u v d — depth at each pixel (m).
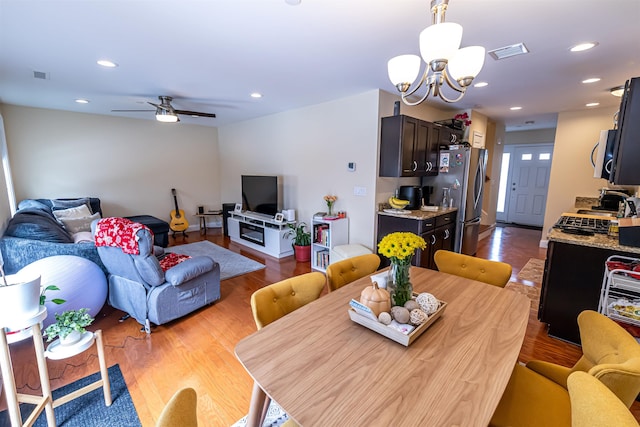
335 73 2.91
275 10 1.74
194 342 2.38
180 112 3.89
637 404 1.75
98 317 2.79
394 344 1.14
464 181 4.16
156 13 1.78
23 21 1.87
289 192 4.98
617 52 2.34
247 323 2.67
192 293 2.73
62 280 2.30
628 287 1.87
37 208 3.66
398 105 3.49
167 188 6.12
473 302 1.50
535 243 5.63
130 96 3.86
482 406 0.84
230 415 1.68
